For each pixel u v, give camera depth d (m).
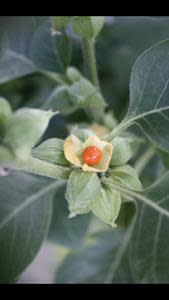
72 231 0.26
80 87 0.21
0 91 0.27
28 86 0.27
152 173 0.27
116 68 0.27
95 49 0.27
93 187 0.16
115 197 0.17
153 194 0.19
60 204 0.26
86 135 0.17
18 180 0.21
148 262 0.19
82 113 0.25
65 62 0.24
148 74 0.18
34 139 0.13
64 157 0.16
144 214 0.19
